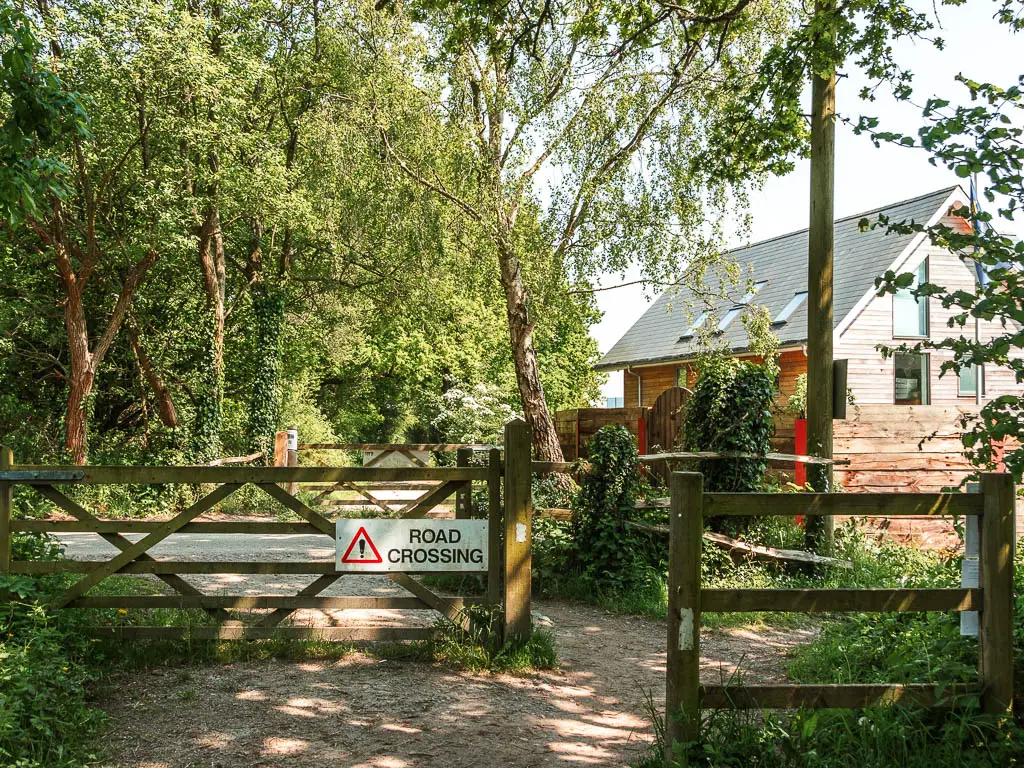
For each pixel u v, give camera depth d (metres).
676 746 3.67
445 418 26.97
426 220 16.14
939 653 4.55
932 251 22.20
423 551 6.12
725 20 9.55
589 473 9.11
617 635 7.28
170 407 21.84
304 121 18.77
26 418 21.44
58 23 15.74
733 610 3.83
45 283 21.20
